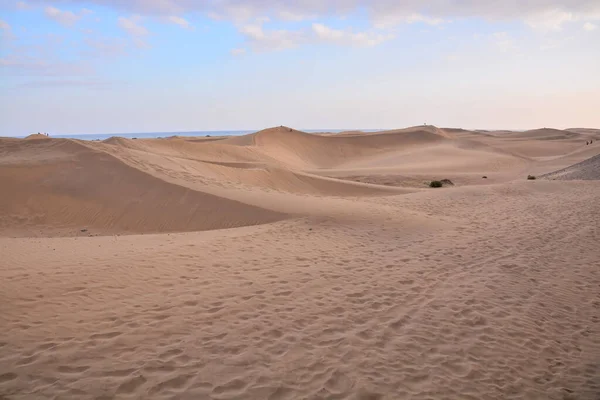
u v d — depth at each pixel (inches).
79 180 643.5
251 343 188.4
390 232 444.8
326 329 208.1
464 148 2842.0
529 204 668.7
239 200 566.9
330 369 170.9
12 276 249.4
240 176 908.0
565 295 279.9
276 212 522.0
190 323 204.8
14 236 502.9
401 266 323.9
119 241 392.8
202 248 346.3
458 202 703.1
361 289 268.7
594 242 417.1
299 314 224.4
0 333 180.4
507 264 340.5
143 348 177.3
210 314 217.0
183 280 265.7
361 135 3228.3
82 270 270.5
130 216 561.3
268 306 232.5
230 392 150.3
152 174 660.1
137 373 157.5
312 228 446.3
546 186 872.9
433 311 240.2
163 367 163.3
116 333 189.2
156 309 218.8
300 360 176.2
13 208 570.9
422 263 334.3
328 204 579.5
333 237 412.2
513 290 282.7
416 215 546.0
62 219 561.6
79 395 142.1
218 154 1903.3
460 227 486.0
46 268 271.0
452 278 300.5
